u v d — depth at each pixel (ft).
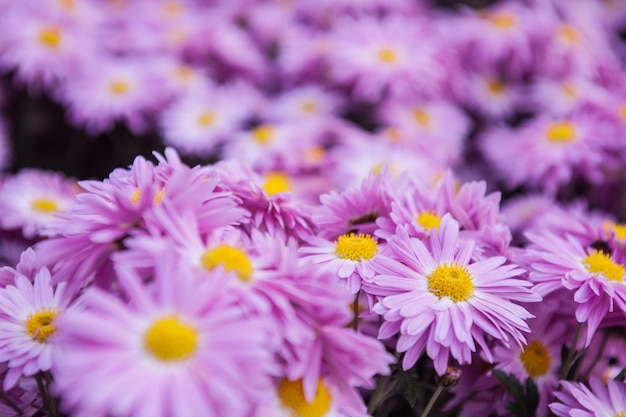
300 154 1.55
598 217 1.46
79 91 1.80
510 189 1.75
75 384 0.76
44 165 1.91
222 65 2.02
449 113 1.86
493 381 1.07
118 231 0.88
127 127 1.87
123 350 0.79
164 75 1.86
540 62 1.95
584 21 2.15
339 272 0.99
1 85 1.91
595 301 1.01
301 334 0.84
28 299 0.95
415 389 0.98
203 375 0.79
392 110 1.82
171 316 0.82
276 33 2.20
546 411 1.07
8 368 0.95
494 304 0.97
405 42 1.90
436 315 0.95
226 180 1.03
